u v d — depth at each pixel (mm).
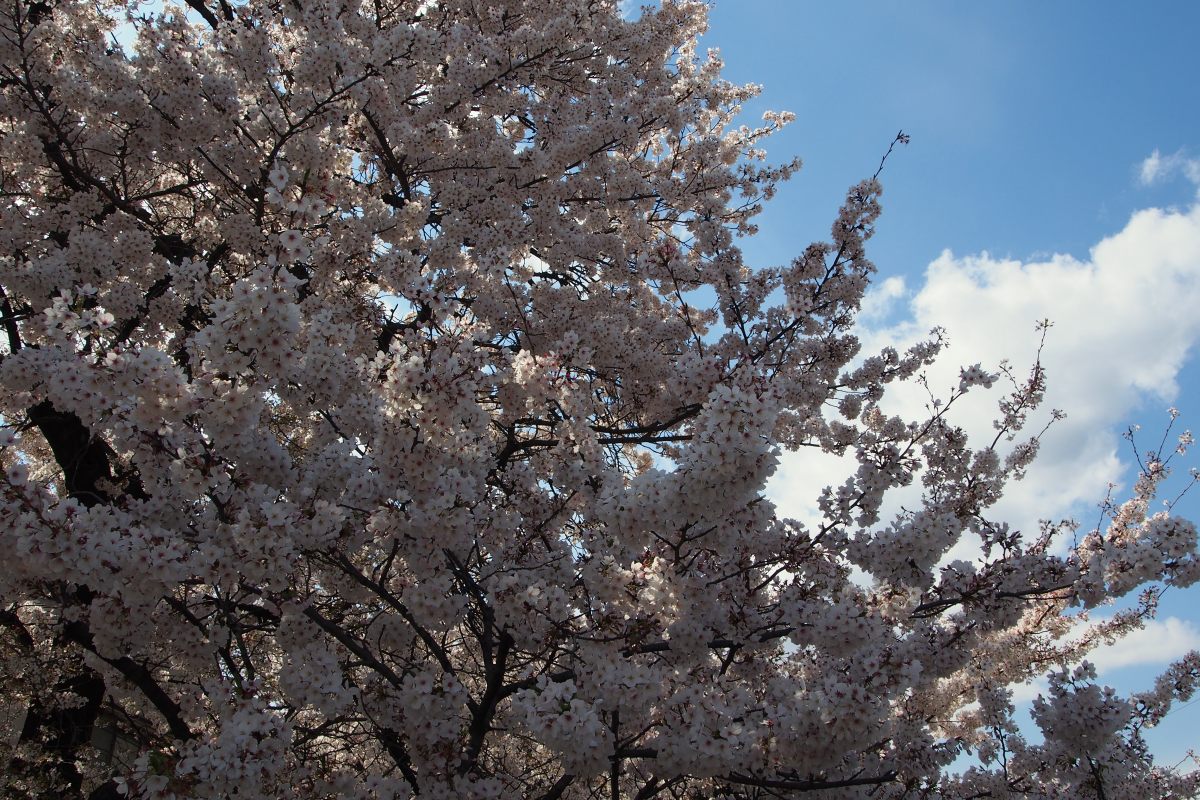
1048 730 5965
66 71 6812
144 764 3713
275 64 7316
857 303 7527
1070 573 5305
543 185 9016
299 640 5000
